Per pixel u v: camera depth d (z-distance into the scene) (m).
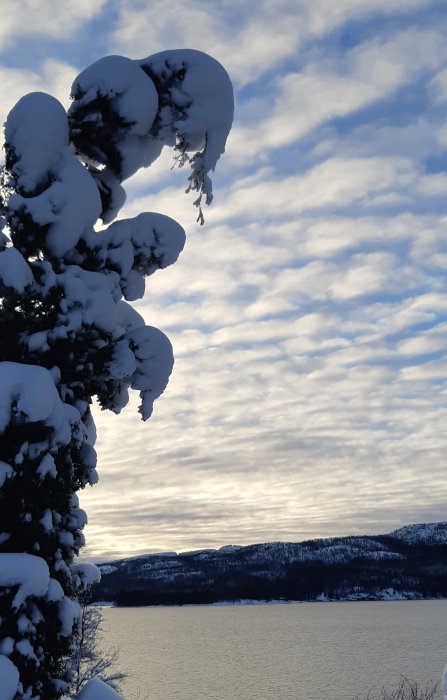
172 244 7.35
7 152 6.74
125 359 7.02
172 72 7.26
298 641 135.38
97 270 7.03
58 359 6.62
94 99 6.98
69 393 6.64
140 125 7.07
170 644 137.38
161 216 7.38
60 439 6.21
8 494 6.00
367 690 69.75
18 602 5.71
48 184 6.70
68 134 6.94
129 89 6.96
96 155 7.41
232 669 93.50
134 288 7.21
